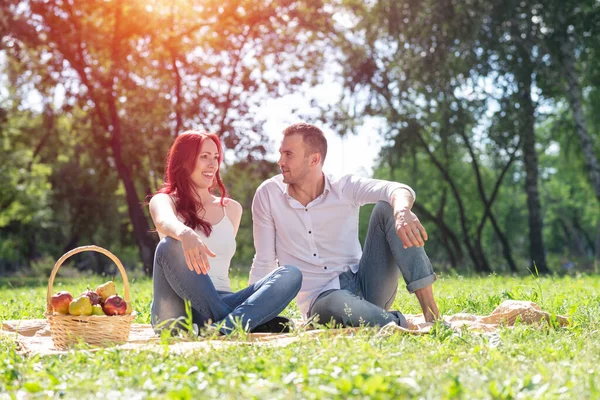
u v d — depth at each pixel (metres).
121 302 4.72
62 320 4.57
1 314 7.25
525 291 7.89
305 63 26.31
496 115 22.94
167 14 24.41
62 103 25.44
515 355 3.71
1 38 23.56
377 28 24.50
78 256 45.91
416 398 2.71
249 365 3.37
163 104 25.33
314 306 5.23
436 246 47.56
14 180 32.47
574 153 30.66
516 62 22.17
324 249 5.40
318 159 5.36
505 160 27.88
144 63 25.33
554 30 22.02
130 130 25.27
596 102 28.23
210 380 3.11
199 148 5.16
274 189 5.47
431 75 22.31
